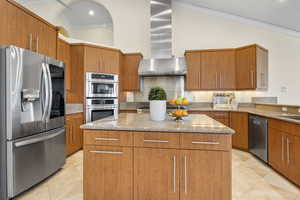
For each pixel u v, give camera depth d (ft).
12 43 6.75
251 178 7.90
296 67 13.84
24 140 6.44
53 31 9.47
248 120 11.52
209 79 13.80
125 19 15.65
